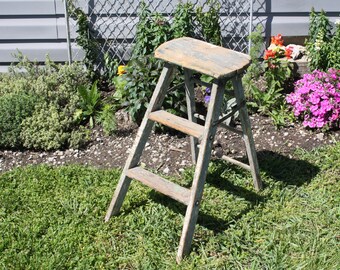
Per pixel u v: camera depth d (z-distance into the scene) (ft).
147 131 6.43
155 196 6.87
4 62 9.60
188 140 7.97
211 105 5.94
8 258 6.05
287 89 8.84
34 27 9.34
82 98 8.54
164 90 6.37
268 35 9.37
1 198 6.92
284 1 9.20
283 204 6.74
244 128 6.60
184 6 8.82
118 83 8.50
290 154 7.61
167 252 6.12
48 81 8.56
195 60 6.04
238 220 6.49
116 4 9.23
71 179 7.26
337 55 8.58
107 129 8.11
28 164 7.68
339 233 6.29
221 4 9.27
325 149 7.64
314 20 8.81
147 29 8.62
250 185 7.06
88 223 6.50
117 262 6.00
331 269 5.85
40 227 6.43
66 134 8.00
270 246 6.14
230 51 6.30
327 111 7.89
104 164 7.64
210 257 6.03
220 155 7.13
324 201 6.73
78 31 9.08
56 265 5.93
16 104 8.11
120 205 6.59
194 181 5.96
